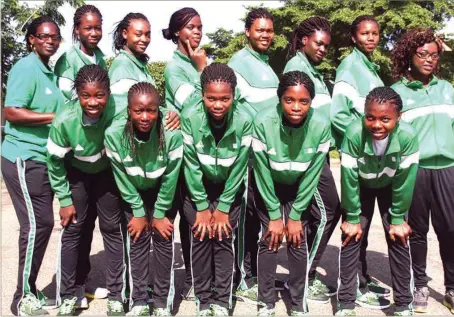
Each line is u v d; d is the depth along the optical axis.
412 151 3.22
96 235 5.88
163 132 3.11
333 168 13.24
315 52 3.88
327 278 4.40
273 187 3.33
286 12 20.33
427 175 3.60
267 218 3.42
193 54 3.91
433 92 3.62
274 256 3.37
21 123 3.38
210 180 3.40
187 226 3.78
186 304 3.76
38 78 3.45
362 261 4.00
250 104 3.82
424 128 3.59
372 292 3.95
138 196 3.29
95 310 3.65
